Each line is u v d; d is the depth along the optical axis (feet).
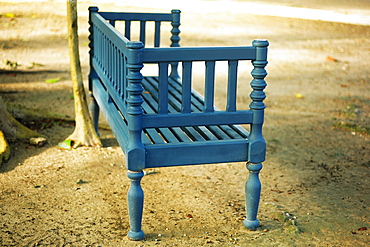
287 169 14.14
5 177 12.75
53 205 11.29
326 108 20.26
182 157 9.66
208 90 9.78
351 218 11.17
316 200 12.10
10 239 9.70
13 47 28.02
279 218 11.03
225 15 39.47
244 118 9.87
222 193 12.35
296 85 23.45
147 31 32.58
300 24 37.76
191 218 10.93
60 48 28.45
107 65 12.62
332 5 46.57
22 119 16.93
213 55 9.53
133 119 9.19
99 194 11.99
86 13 36.47
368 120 18.94
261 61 9.61
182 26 34.45
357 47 32.09
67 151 14.74
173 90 14.11
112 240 9.83
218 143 9.83
